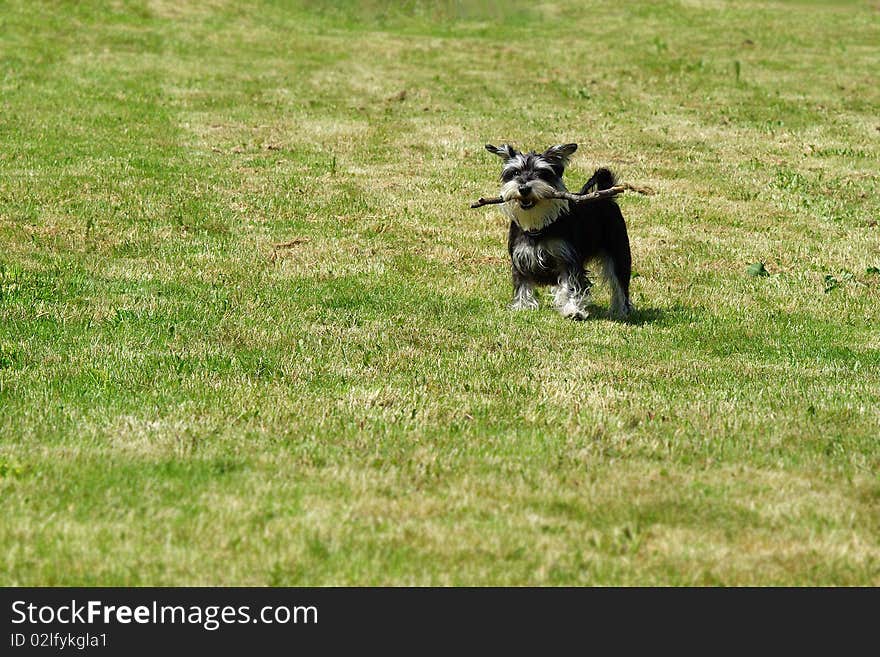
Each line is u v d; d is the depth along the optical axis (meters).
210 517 7.92
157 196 22.16
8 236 18.58
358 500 8.38
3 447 9.21
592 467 9.26
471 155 27.72
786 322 16.03
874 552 7.73
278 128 29.73
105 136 27.61
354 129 29.97
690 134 30.61
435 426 10.26
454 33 46.19
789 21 48.00
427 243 19.91
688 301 17.05
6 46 37.81
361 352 12.98
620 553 7.61
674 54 41.75
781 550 7.70
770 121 32.34
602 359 13.15
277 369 12.02
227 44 41.16
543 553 7.55
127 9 44.94
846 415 10.93
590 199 14.13
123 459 9.05
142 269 17.03
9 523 7.70
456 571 7.30
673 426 10.45
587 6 51.69
